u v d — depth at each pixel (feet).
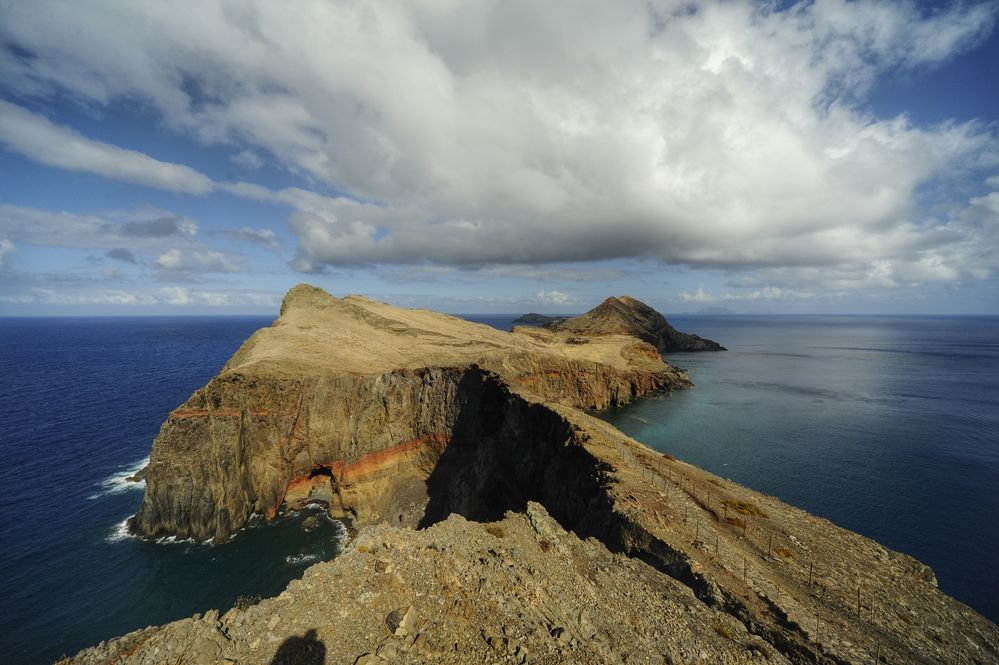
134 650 43.55
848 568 101.45
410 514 223.71
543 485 174.29
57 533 183.21
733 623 70.69
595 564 81.25
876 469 240.53
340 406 235.81
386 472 237.66
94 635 132.98
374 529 66.49
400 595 55.01
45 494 214.48
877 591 92.94
